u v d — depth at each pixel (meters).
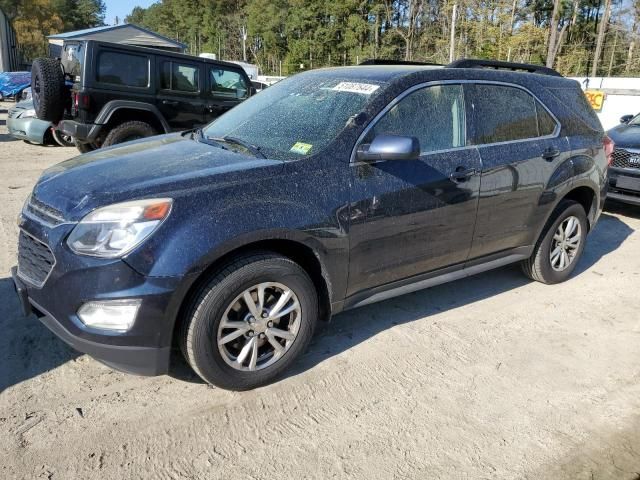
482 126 3.97
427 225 3.65
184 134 4.22
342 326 3.99
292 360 3.27
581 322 4.25
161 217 2.71
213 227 2.78
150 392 3.12
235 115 4.14
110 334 2.69
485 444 2.83
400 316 4.20
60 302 2.75
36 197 3.10
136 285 2.66
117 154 3.52
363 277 3.46
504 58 40.78
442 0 48.75
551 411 3.13
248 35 75.06
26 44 74.31
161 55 9.09
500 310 4.39
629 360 3.73
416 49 50.12
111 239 2.67
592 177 4.80
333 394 3.18
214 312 2.87
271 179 3.03
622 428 3.02
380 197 3.36
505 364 3.59
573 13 45.44
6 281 4.39
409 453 2.74
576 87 4.86
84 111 8.51
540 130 4.41
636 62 42.62
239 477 2.54
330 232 3.17
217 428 2.85
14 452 2.61
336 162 3.23
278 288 3.10
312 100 3.73
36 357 3.38
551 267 4.81
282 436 2.82
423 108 3.65
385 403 3.12
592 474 2.67
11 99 23.41
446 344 3.80
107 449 2.67
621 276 5.26
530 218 4.38
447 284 4.88
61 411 2.92
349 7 54.81
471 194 3.83
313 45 59.25
